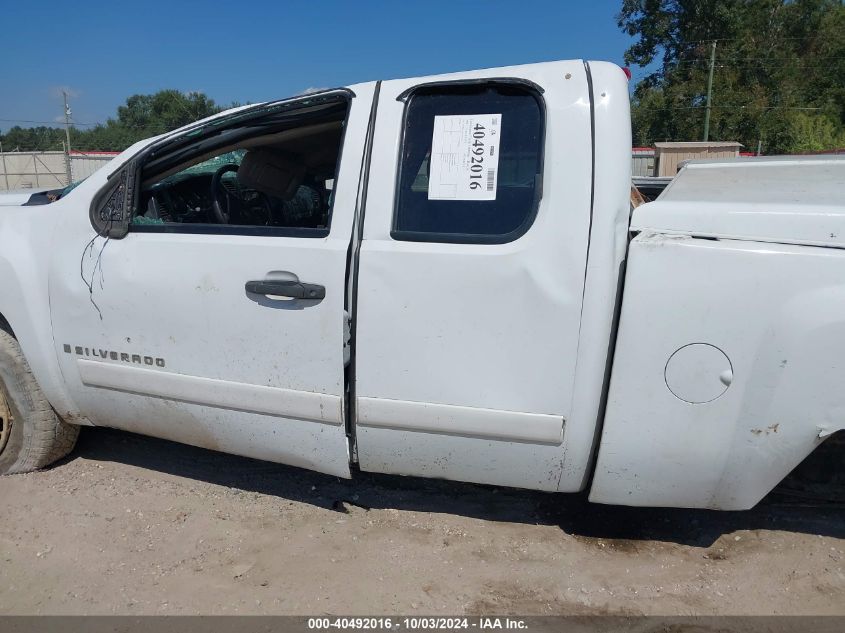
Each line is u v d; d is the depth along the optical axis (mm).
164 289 2721
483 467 2506
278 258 2543
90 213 2904
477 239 2354
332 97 2697
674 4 36781
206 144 3000
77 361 2977
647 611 2371
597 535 2830
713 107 34688
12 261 2998
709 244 2146
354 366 2496
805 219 2107
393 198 2461
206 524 2943
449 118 2473
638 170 22969
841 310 2057
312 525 2932
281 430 2682
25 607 2434
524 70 2436
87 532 2879
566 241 2248
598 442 2385
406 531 2881
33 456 3281
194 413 2820
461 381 2381
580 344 2262
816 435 2172
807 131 35500
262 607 2414
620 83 2354
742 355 2152
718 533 2812
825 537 2756
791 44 39594
